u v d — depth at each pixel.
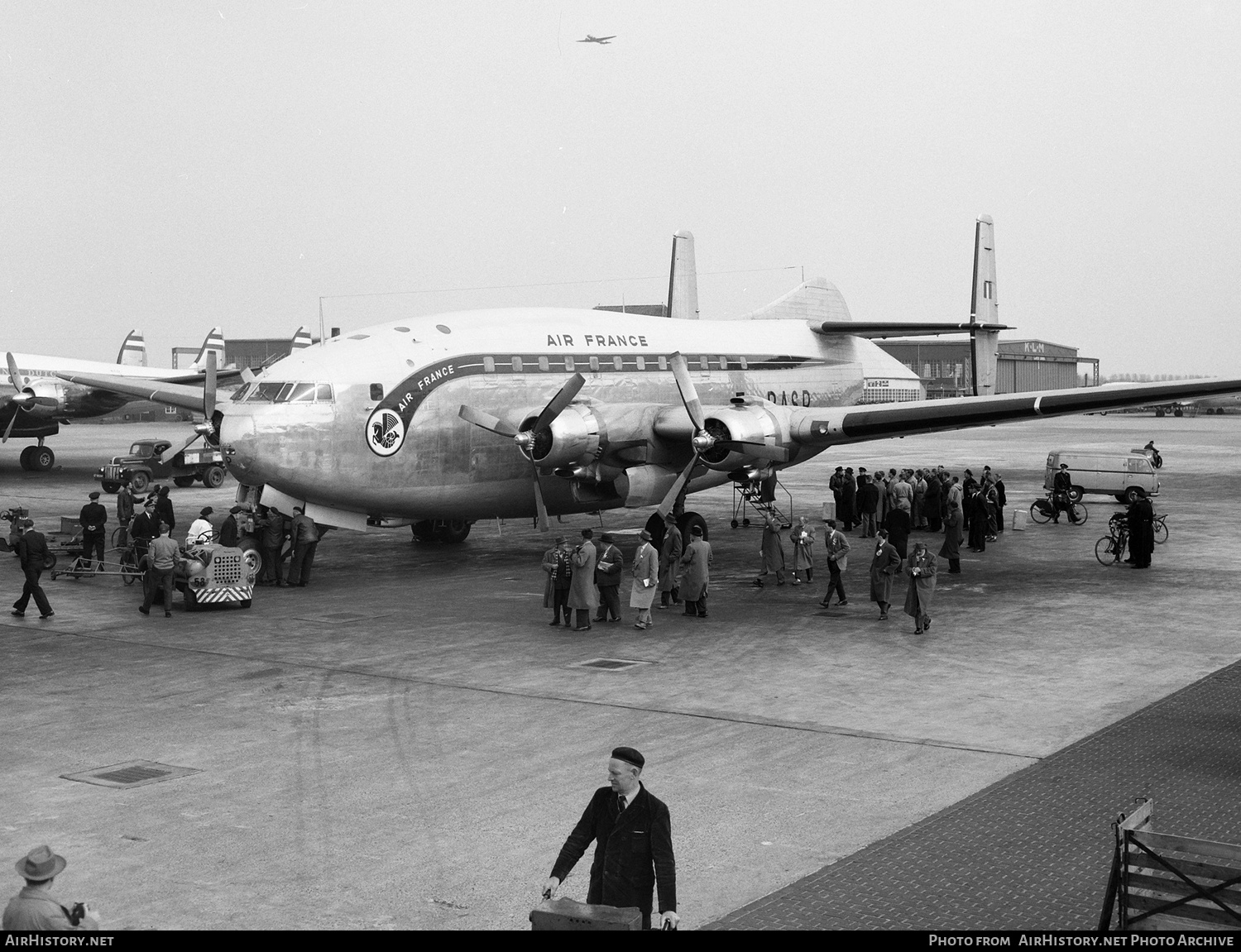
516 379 27.06
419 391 25.44
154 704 15.19
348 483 24.70
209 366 25.55
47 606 21.11
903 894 9.29
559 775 12.32
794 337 35.19
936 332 36.22
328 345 25.48
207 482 46.97
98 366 58.50
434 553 29.72
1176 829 10.59
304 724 14.25
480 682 16.36
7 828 10.75
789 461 28.38
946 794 11.71
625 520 36.59
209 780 12.14
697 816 11.12
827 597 22.22
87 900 9.17
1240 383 24.47
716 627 20.36
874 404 37.62
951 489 26.09
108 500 42.09
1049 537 32.62
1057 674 16.80
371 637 19.47
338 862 9.99
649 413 26.41
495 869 9.85
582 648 18.66
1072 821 10.87
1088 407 25.36
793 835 10.61
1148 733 13.77
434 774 12.35
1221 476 52.34
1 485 47.88
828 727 14.12
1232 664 17.36
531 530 33.94
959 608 22.03
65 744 13.41
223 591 21.95
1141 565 26.73
